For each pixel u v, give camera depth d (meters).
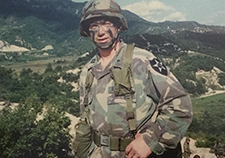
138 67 2.01
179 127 1.82
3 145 25.50
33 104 30.44
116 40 2.23
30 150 27.91
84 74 2.35
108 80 2.10
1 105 56.53
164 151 1.96
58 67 130.62
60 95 75.12
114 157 2.05
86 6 2.26
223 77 112.94
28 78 95.69
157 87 1.90
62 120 29.95
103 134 2.10
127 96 1.99
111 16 2.13
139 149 1.87
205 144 22.42
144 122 1.99
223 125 42.88
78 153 2.32
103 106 2.07
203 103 81.44
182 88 1.90
